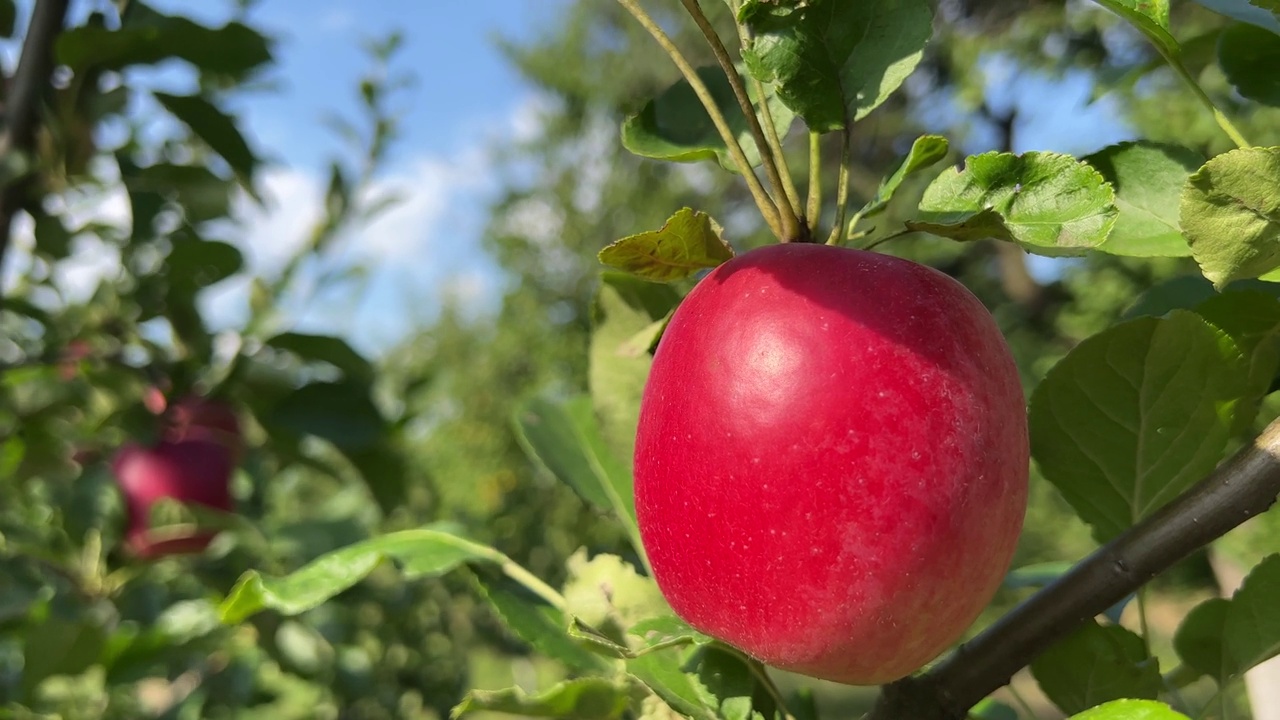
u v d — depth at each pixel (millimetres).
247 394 440
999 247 1856
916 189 1445
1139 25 169
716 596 151
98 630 388
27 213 392
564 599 212
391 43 496
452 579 844
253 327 441
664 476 155
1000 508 147
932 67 1909
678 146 198
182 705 518
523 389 1924
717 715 175
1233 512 161
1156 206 183
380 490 463
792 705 228
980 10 1780
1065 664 191
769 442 143
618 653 163
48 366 444
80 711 501
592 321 232
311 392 442
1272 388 184
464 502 1613
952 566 143
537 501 1490
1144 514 191
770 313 149
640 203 2244
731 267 161
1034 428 190
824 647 147
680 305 168
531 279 2191
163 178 395
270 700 565
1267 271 149
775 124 192
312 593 210
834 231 168
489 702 178
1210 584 1222
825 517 140
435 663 869
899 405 142
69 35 339
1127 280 1242
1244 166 136
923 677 174
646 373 227
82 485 433
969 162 151
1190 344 172
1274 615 180
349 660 586
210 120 380
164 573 506
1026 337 1782
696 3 153
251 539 489
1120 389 181
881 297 149
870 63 165
